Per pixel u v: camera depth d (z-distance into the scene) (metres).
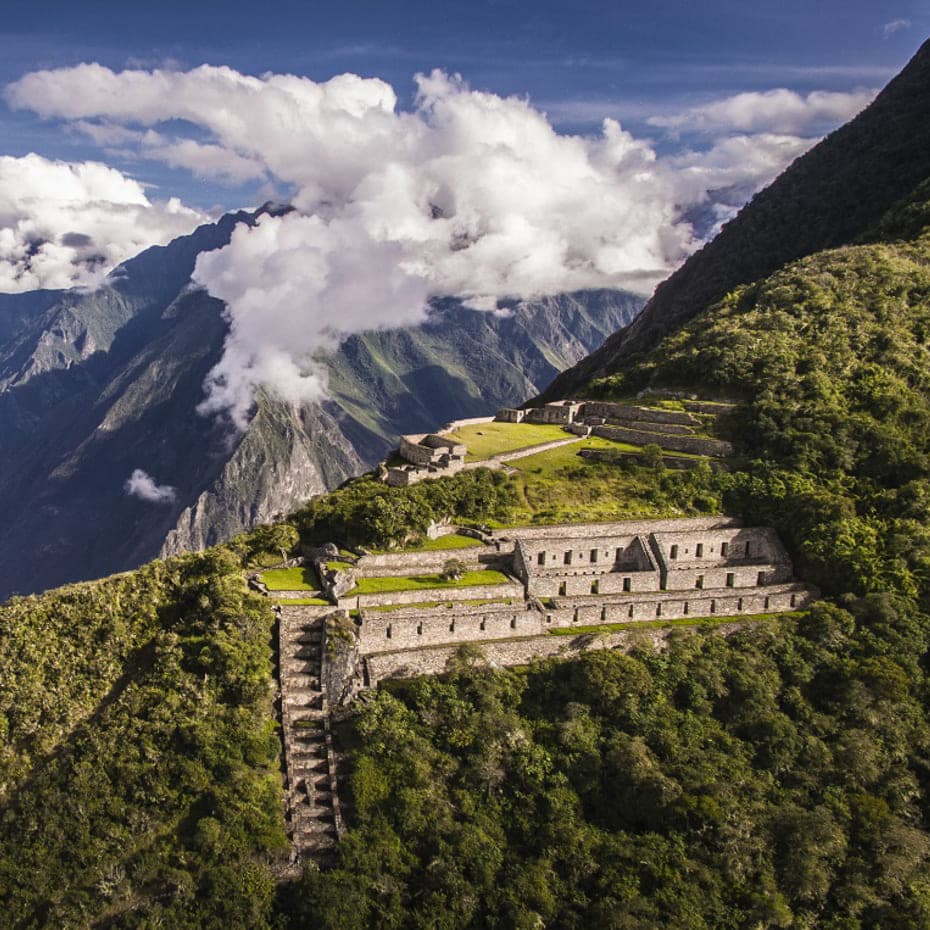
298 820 77.19
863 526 115.38
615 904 73.62
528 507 123.75
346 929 70.00
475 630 96.44
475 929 73.12
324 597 96.00
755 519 123.50
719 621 105.56
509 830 80.50
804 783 85.94
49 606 97.56
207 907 71.25
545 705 91.75
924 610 105.06
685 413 148.62
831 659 99.25
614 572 113.00
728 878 76.75
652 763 84.50
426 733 85.62
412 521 109.75
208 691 84.69
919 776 90.38
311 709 85.50
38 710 87.50
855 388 140.75
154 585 100.81
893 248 182.38
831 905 76.81
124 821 77.00
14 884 73.88
